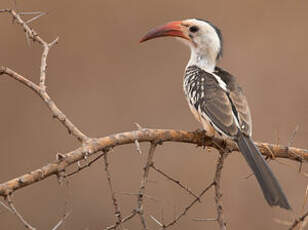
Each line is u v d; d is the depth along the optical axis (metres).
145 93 15.73
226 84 9.02
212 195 13.59
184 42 10.29
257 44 16.53
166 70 16.11
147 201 13.26
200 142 8.29
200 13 16.88
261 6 17.00
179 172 14.02
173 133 7.82
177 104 15.59
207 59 10.07
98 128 15.06
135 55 16.27
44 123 15.01
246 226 13.31
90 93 15.57
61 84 15.62
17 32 15.81
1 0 15.96
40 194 13.62
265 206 13.46
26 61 15.66
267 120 15.19
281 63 16.06
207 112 8.66
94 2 16.47
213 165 14.05
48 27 16.06
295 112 15.22
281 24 16.72
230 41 16.56
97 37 16.22
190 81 9.34
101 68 15.91
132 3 16.67
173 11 16.88
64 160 6.64
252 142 8.14
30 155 14.61
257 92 15.76
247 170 13.83
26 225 6.26
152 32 10.34
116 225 6.96
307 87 15.71
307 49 16.36
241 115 8.56
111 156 14.11
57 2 16.22
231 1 16.97
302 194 13.40
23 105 15.18
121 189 13.83
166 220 12.98
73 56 15.97
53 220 13.45
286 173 13.65
